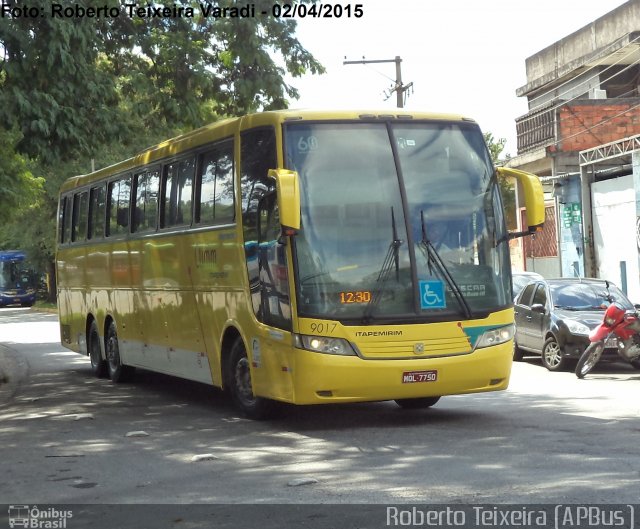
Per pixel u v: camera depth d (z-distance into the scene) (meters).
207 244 13.85
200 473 9.59
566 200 35.19
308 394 11.48
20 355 27.66
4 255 75.31
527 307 20.75
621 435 10.74
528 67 47.09
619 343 17.70
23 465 10.47
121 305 17.97
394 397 11.70
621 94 40.34
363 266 11.61
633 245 30.48
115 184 18.34
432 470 9.16
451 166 12.18
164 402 15.73
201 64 20.14
